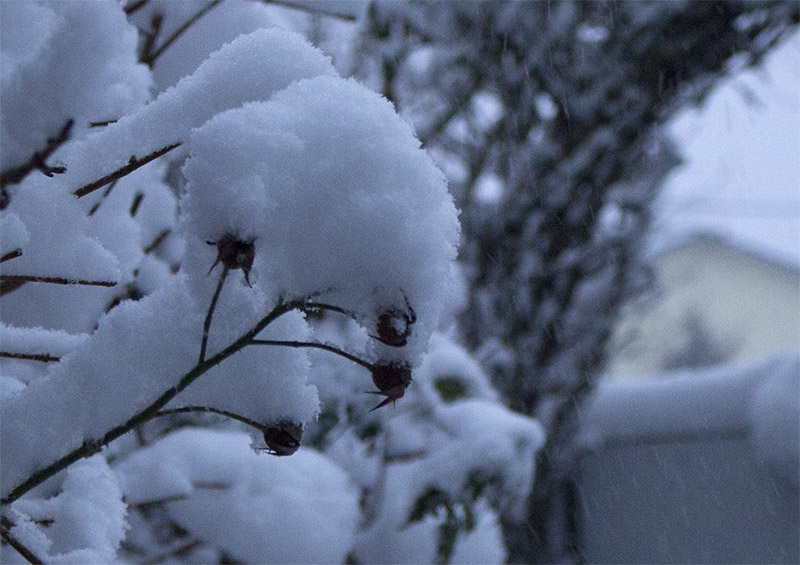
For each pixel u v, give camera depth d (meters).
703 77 3.70
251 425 0.65
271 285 0.62
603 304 3.99
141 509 1.40
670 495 5.47
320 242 0.61
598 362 4.00
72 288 0.83
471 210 3.72
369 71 3.13
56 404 0.66
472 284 3.66
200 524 1.32
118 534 0.77
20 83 0.60
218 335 0.65
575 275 3.73
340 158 0.62
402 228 0.62
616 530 5.78
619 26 3.67
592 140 3.73
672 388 5.57
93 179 0.68
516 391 3.65
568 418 3.90
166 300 0.67
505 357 3.54
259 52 0.67
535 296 3.68
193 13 0.99
